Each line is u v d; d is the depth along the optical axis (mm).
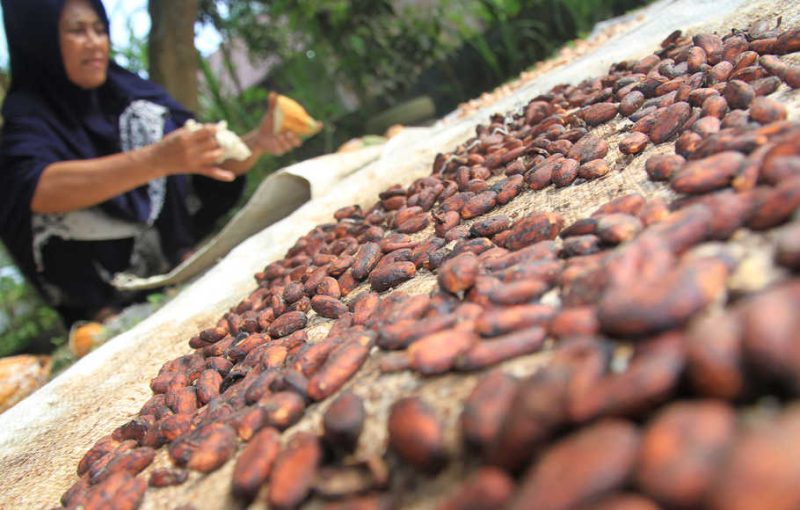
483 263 236
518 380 156
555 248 229
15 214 683
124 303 782
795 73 279
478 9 1302
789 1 403
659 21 579
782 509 98
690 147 255
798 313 120
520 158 368
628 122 336
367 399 191
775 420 110
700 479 109
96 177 645
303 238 431
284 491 164
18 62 745
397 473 162
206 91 1473
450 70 1375
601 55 562
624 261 176
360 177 550
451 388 176
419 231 360
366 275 321
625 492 117
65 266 746
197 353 334
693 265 152
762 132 219
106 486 216
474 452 150
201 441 217
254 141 821
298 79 1447
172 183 832
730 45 343
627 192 268
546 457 126
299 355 229
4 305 1157
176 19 1105
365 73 1443
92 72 750
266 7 1446
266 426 206
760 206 173
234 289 466
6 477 305
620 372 136
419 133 654
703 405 122
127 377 377
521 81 727
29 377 547
